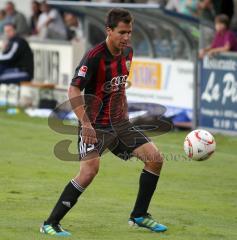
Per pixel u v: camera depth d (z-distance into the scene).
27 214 24.09
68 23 58.22
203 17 52.47
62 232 21.19
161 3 56.28
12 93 56.78
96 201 26.56
